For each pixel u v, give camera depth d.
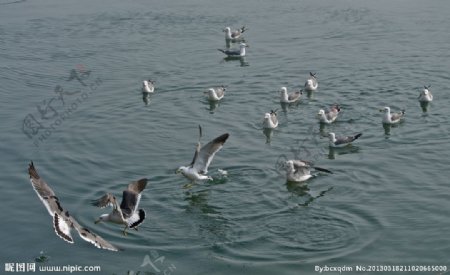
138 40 59.75
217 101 44.12
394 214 28.81
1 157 35.62
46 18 68.19
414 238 26.88
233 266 25.33
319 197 30.59
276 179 32.38
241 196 30.75
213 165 34.00
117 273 25.16
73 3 75.31
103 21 66.56
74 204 30.08
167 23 65.69
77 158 35.31
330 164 34.28
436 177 32.28
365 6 70.00
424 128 38.78
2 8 73.56
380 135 38.09
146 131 39.03
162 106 43.38
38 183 15.08
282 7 71.25
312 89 45.38
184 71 50.84
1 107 43.53
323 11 68.62
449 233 27.09
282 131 38.97
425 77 47.38
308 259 25.67
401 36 58.12
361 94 44.66
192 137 38.06
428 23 62.00
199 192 31.16
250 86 47.06
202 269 25.20
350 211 29.22
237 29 62.66
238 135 38.31
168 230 27.92
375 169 33.44
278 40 58.84
